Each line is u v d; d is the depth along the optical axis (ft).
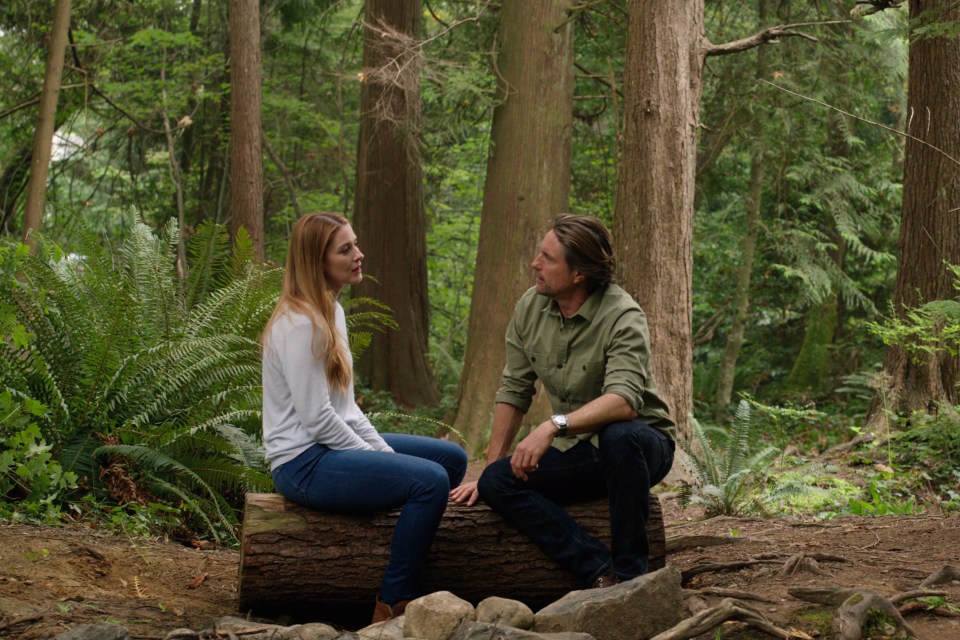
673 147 27.07
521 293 35.55
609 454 10.46
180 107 53.83
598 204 47.78
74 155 53.62
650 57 27.12
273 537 10.48
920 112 27.27
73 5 49.11
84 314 17.70
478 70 37.22
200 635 9.11
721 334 59.57
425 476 10.33
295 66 60.34
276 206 63.93
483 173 60.54
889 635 9.00
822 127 43.86
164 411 17.88
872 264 52.21
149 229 20.58
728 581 11.76
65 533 13.48
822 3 40.88
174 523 16.16
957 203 26.78
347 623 11.24
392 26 44.47
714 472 19.83
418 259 47.11
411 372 46.37
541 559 11.09
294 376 10.37
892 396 27.53
